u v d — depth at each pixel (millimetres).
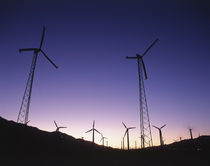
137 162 39344
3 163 39375
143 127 60969
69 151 84125
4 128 76500
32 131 91875
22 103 55219
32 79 57656
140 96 61625
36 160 47594
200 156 48469
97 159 48906
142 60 66188
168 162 37906
